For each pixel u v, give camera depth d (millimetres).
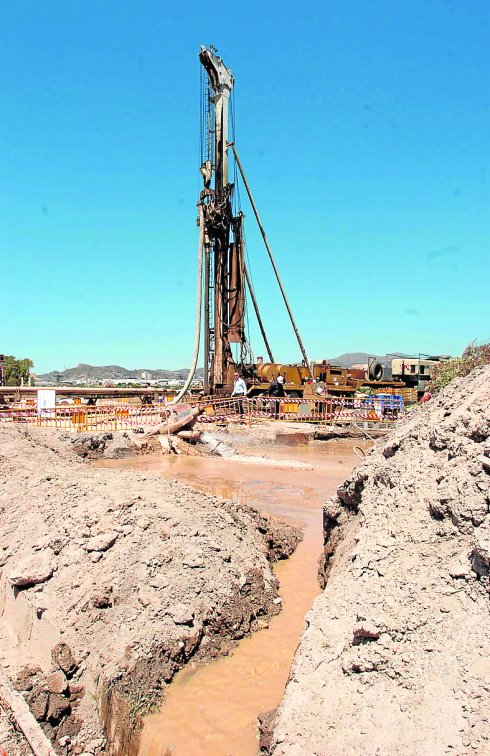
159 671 5305
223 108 28031
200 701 5062
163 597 5906
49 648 5602
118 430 21703
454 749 3146
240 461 18281
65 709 5066
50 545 6707
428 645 3768
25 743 4746
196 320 25812
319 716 3709
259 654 5785
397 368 37531
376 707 3586
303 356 30516
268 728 4184
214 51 28078
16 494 8508
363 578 4574
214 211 27156
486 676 3412
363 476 6855
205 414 25266
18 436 14602
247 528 8453
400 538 4727
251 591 6660
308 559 8555
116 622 5625
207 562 6555
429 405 7285
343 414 26078
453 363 15570
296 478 15266
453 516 4496
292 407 27078
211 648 5766
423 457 5449
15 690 5180
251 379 28953
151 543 6555
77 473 10102
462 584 4023
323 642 4246
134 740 4777
